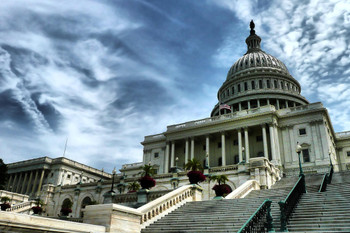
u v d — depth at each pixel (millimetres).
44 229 9750
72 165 81688
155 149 70562
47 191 48281
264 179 28469
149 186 25062
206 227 13656
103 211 12953
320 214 13945
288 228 12648
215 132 61656
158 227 14867
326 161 50562
